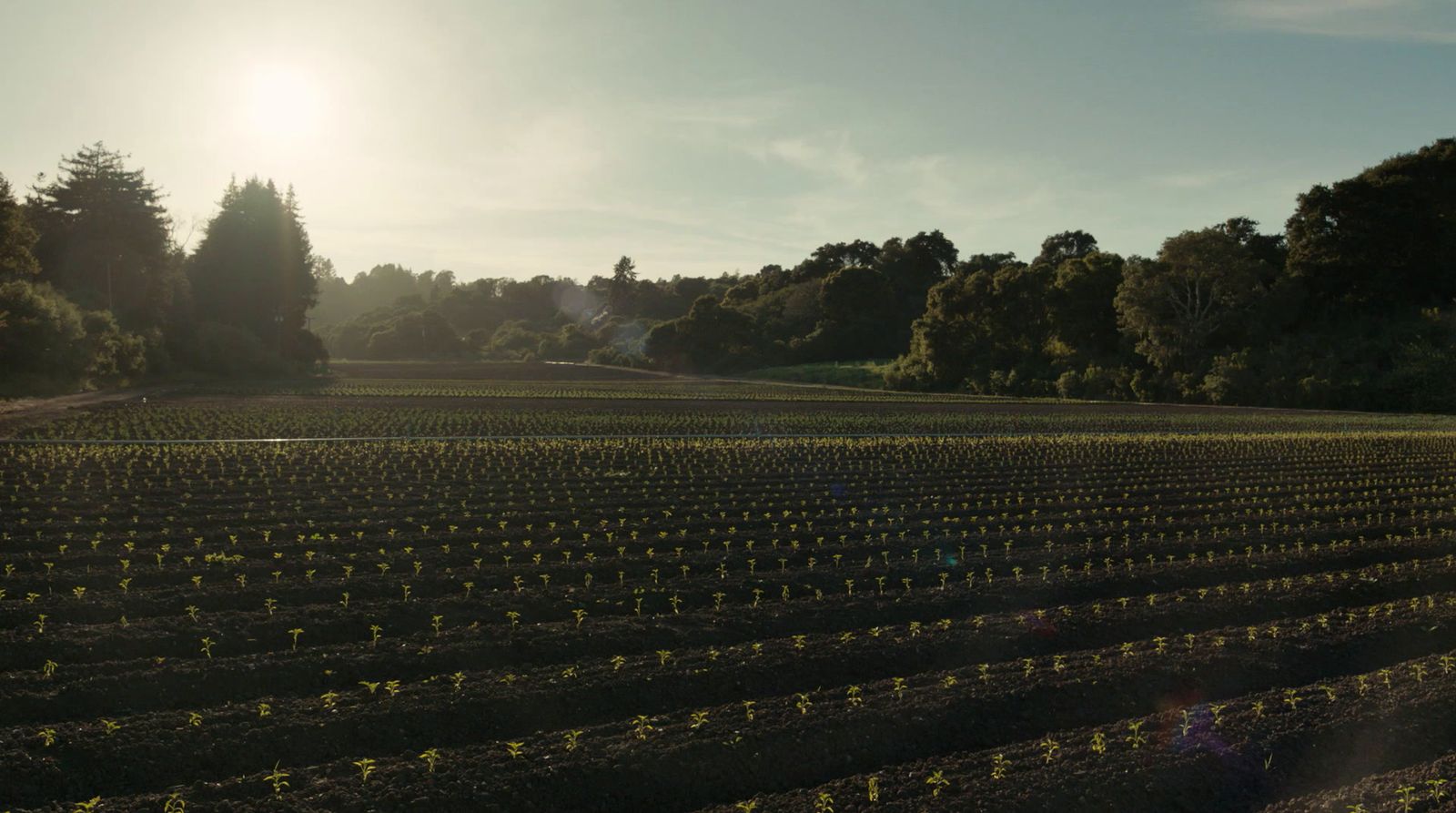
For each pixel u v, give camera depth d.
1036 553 18.02
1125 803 8.59
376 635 12.24
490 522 20.02
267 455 30.02
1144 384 75.50
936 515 22.16
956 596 14.85
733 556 17.12
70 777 8.56
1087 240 148.12
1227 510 23.39
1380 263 74.12
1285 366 69.88
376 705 10.10
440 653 11.69
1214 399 71.00
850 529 19.98
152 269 81.19
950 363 92.38
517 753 9.07
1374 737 9.85
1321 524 21.31
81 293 71.00
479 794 8.43
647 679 10.97
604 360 140.62
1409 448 37.88
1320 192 76.25
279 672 10.98
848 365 113.50
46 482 24.05
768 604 14.23
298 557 16.39
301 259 99.62
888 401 71.19
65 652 11.34
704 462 30.84
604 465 29.67
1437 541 19.28
